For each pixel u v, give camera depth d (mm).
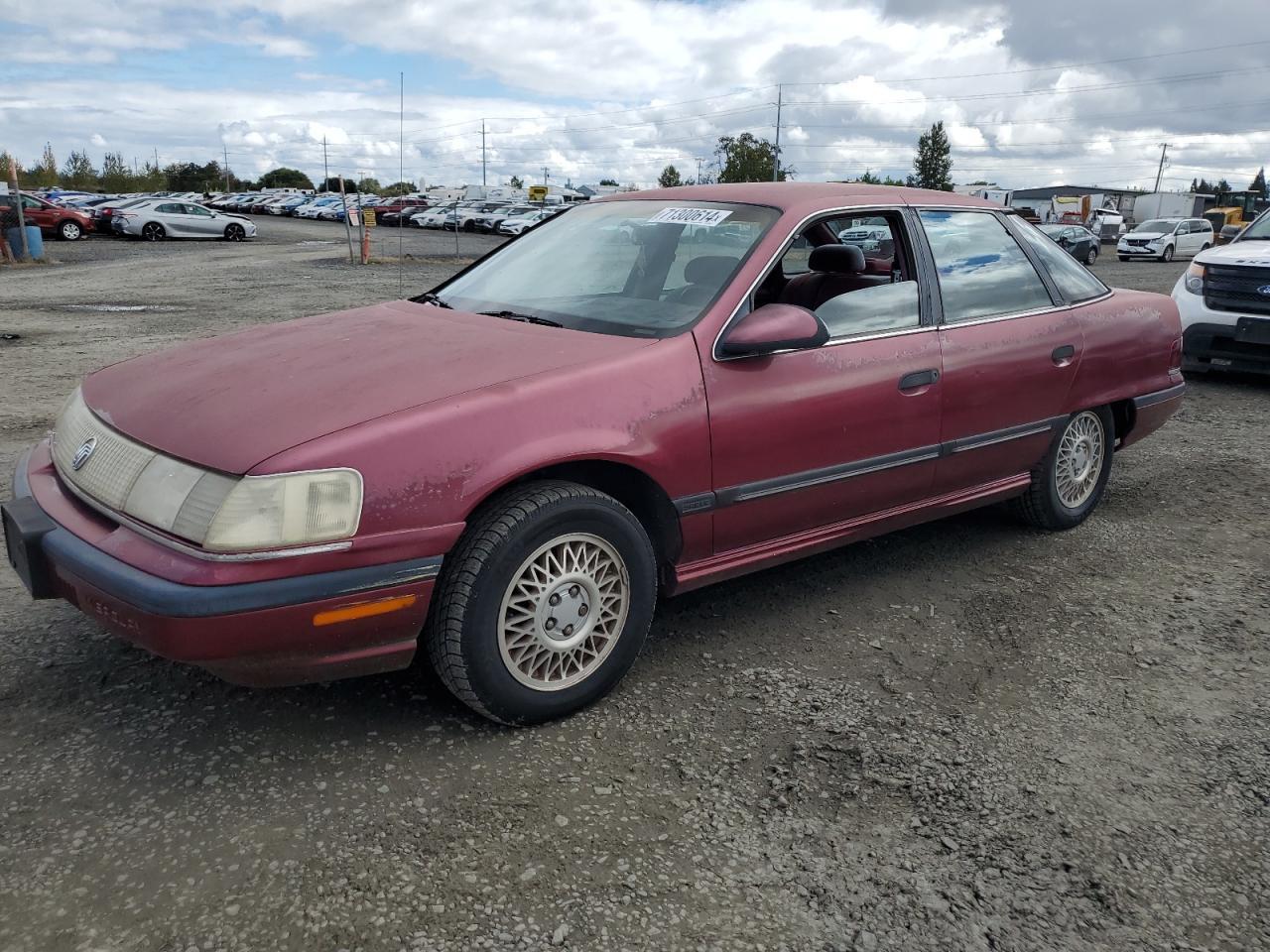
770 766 2715
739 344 3062
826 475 3430
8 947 1977
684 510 3068
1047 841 2438
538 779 2615
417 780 2594
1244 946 2125
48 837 2312
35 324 11711
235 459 2400
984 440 3996
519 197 61406
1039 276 4324
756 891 2232
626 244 3680
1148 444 6504
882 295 3646
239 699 2963
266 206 57312
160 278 18891
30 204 31141
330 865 2256
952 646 3502
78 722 2811
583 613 2879
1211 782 2703
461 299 3727
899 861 2348
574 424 2762
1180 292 8609
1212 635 3633
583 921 2113
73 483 2764
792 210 3500
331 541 2404
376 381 2748
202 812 2430
